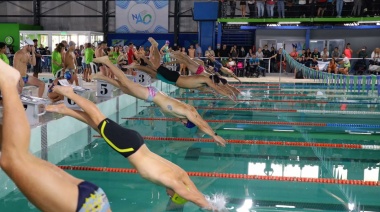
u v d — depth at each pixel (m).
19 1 21.80
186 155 5.72
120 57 11.02
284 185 4.56
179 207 3.86
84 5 21.61
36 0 21.61
